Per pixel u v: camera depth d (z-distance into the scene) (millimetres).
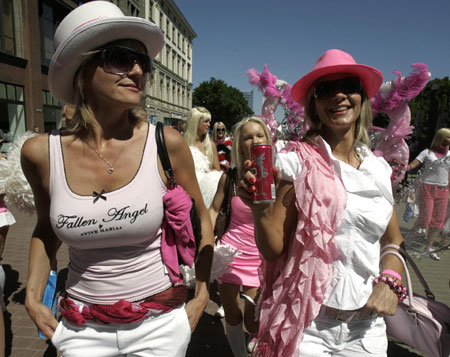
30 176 1302
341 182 1419
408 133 2240
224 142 6219
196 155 3502
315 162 1398
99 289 1262
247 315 2328
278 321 1391
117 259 1259
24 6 15938
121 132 1298
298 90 1686
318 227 1309
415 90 2104
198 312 1412
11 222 2801
